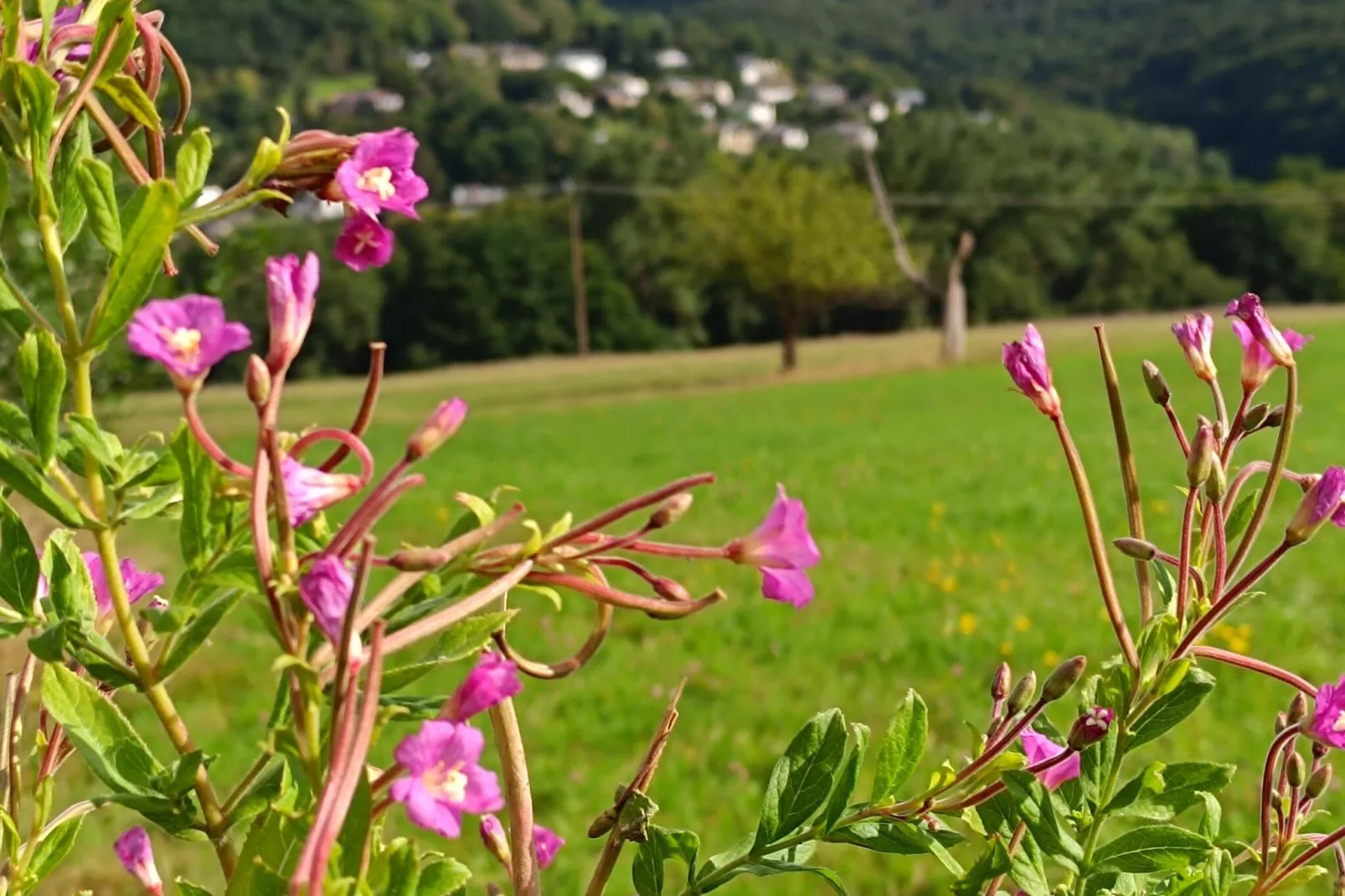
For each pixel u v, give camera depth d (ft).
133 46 3.29
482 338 183.01
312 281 2.62
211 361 2.46
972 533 39.32
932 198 191.31
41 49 3.01
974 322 192.54
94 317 2.78
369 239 2.89
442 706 2.75
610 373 148.36
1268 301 201.98
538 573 2.84
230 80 212.84
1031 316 193.47
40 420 2.72
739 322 194.39
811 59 440.04
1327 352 98.89
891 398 96.22
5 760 3.46
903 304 193.26
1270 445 50.93
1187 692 3.48
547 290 186.80
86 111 3.11
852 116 333.01
